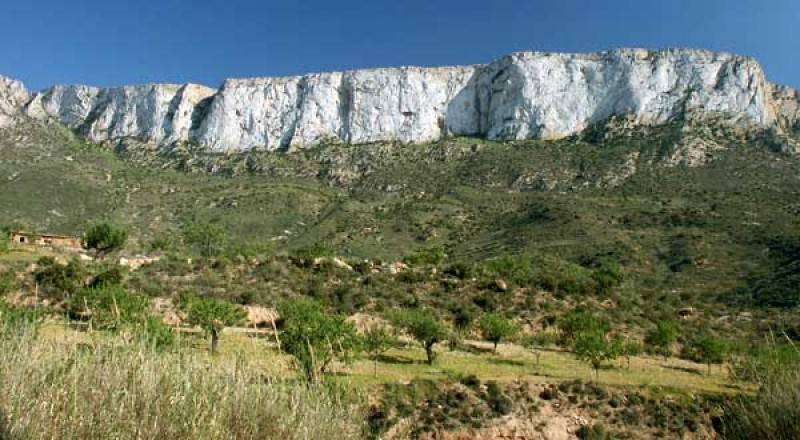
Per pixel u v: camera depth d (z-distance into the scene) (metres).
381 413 28.67
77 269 48.28
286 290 54.72
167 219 121.88
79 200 123.06
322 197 140.00
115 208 123.69
